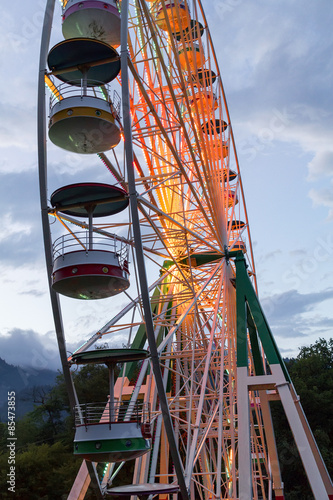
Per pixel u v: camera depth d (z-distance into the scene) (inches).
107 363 776.9
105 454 707.4
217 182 1099.3
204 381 956.6
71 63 819.4
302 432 860.6
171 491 797.9
